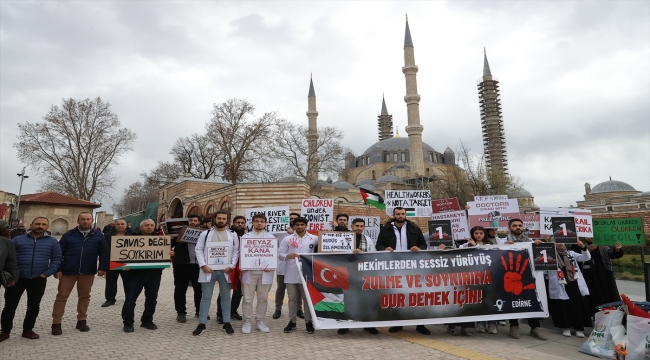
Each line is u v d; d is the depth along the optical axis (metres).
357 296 7.82
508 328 9.27
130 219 61.31
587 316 8.48
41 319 9.49
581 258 8.86
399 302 7.86
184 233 9.33
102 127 47.69
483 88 102.25
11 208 40.69
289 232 10.16
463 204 40.28
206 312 8.20
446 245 8.70
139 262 8.36
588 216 9.55
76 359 6.46
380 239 8.78
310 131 64.19
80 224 8.31
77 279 8.30
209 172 60.03
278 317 9.94
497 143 98.12
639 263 21.64
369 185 67.56
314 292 7.80
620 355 6.57
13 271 7.07
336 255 8.01
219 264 8.17
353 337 7.95
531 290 8.19
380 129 123.88
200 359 6.50
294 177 57.34
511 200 11.51
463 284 8.05
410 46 74.81
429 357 6.67
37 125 44.53
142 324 8.68
